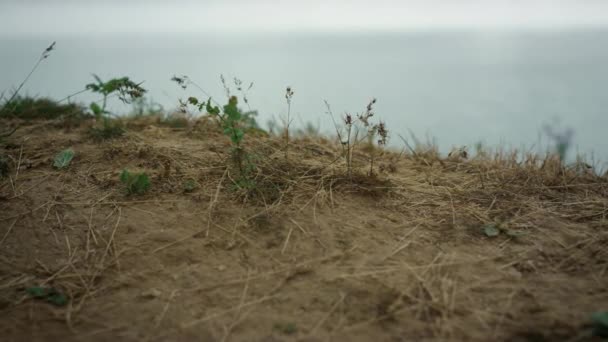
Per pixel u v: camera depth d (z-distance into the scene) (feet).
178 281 6.48
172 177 9.39
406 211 8.63
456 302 6.13
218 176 9.48
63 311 5.89
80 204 8.38
